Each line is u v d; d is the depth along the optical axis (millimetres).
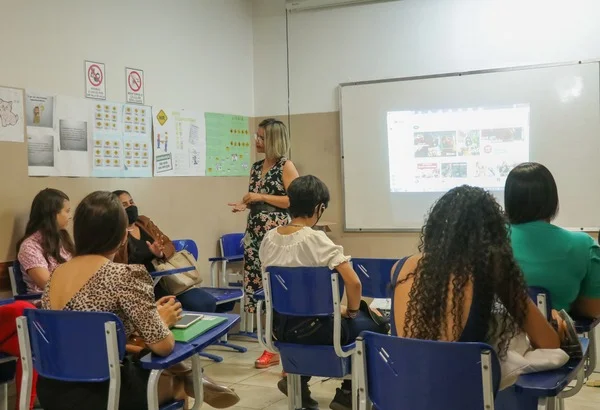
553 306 2109
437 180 5039
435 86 4992
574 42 4574
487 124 4852
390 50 5129
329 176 5414
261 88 5645
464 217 1719
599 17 4496
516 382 1690
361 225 5297
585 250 2100
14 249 3543
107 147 4168
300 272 2752
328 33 5344
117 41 4262
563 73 4602
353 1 5223
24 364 2117
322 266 2744
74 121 3932
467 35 4879
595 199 4559
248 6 5617
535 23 4672
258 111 5664
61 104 3844
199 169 5004
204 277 5031
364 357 1719
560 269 2074
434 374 1573
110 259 2252
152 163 4543
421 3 5000
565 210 4645
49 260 3449
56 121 3809
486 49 4824
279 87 5570
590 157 4555
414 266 1854
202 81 5043
